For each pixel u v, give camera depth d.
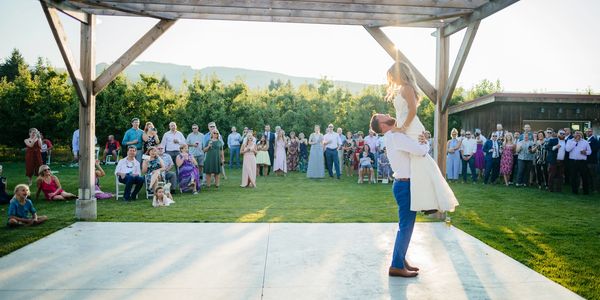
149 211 6.68
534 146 10.53
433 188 3.44
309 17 6.04
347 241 4.75
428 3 5.03
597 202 8.12
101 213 6.46
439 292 3.23
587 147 9.45
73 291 3.19
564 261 4.07
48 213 6.39
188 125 21.22
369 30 6.23
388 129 3.70
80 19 5.54
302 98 23.05
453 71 5.92
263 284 3.37
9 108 20.44
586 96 14.45
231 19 5.96
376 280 3.49
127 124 19.73
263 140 13.45
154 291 3.21
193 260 4.00
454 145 12.09
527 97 14.48
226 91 22.48
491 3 4.92
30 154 9.68
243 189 9.83
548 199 8.52
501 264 3.94
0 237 4.82
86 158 5.95
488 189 10.27
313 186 10.56
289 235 5.02
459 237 5.00
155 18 5.84
